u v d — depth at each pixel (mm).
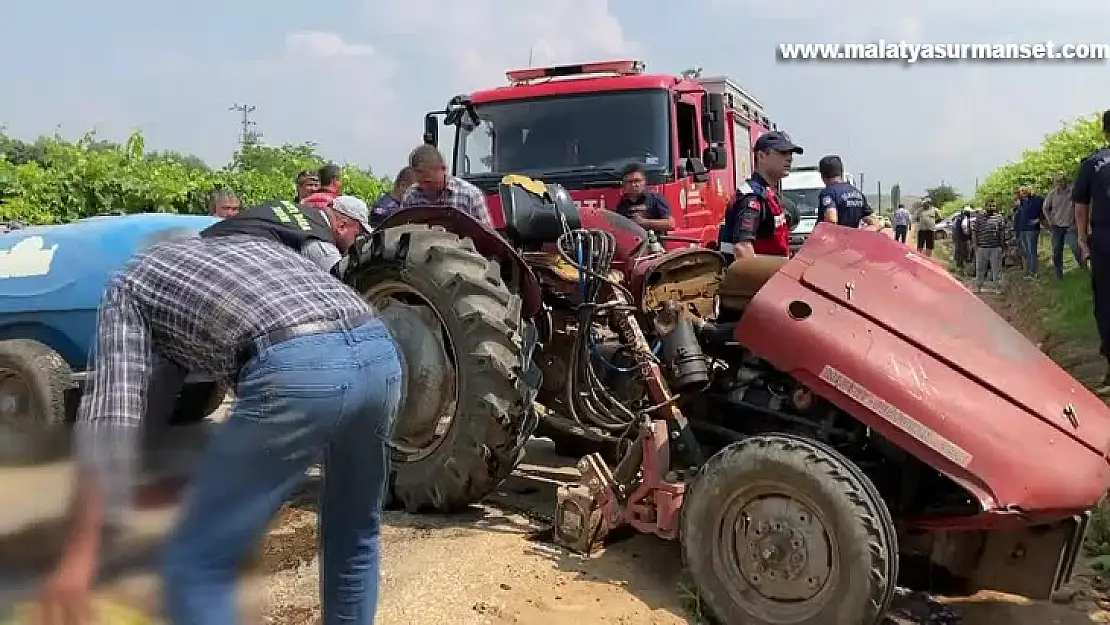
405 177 8156
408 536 4680
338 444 2672
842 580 3428
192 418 2727
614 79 8359
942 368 3641
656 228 7473
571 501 4445
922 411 3500
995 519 3496
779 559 3580
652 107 8234
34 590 2205
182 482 2402
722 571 3750
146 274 2539
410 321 4934
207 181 17203
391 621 3705
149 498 2352
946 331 3795
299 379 2463
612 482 4348
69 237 6020
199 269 2541
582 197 8195
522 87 8656
